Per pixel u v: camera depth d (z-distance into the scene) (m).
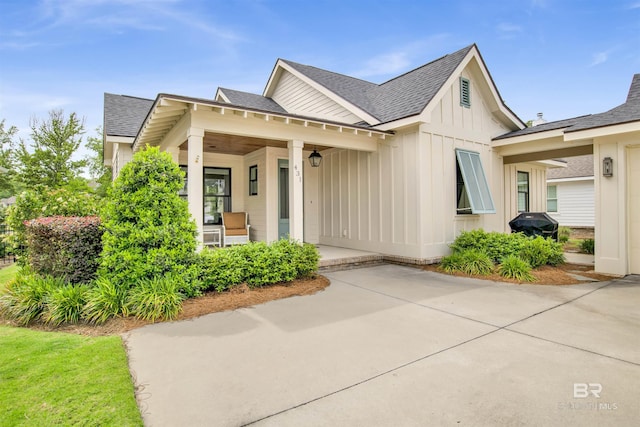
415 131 7.81
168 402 2.52
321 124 7.16
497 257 7.41
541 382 2.76
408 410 2.40
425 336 3.78
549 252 7.32
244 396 2.60
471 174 8.64
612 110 7.07
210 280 5.34
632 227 6.85
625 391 2.62
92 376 2.89
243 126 6.53
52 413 2.37
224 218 9.74
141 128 7.70
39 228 4.98
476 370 2.98
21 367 3.05
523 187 12.61
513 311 4.64
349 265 7.82
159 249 4.86
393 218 8.37
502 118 9.82
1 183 18.67
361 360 3.19
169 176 5.24
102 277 4.73
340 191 9.95
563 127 8.04
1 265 8.80
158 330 3.99
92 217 5.55
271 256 5.95
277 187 9.41
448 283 6.32
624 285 6.03
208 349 3.46
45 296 4.43
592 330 3.91
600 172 6.97
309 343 3.60
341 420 2.30
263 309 4.78
